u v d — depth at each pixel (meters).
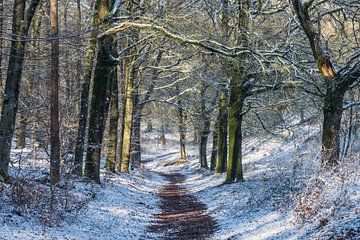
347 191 11.44
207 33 22.02
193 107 38.97
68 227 12.43
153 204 21.81
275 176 18.14
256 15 22.61
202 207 20.39
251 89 24.42
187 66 29.02
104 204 17.44
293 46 21.44
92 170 21.05
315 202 11.73
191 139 71.38
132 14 20.23
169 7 20.17
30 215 12.08
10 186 13.06
